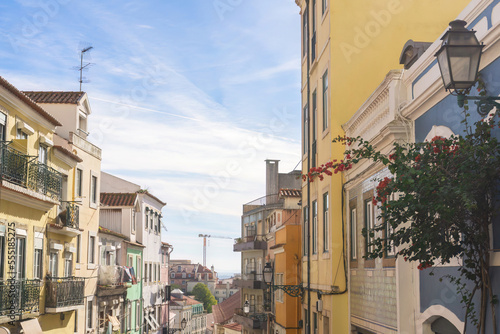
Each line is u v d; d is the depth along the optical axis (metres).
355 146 12.41
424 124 8.41
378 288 10.56
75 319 25.58
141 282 38.88
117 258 33.72
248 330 38.66
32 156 18.59
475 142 6.11
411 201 6.17
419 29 14.00
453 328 7.59
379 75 13.95
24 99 18.62
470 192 5.65
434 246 6.34
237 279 45.00
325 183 14.66
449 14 14.03
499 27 5.86
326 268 14.37
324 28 14.95
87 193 27.52
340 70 13.93
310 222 16.98
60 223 23.41
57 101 26.27
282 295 22.75
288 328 21.53
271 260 26.91
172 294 83.62
